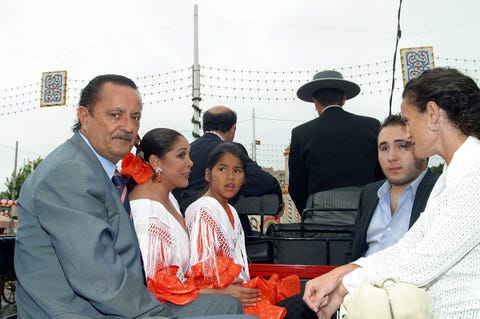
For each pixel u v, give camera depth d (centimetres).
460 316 173
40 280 185
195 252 258
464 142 186
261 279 273
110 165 226
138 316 176
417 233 193
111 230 185
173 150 261
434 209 184
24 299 194
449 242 171
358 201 340
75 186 183
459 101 185
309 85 415
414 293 172
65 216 178
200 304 219
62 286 183
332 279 199
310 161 391
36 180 193
